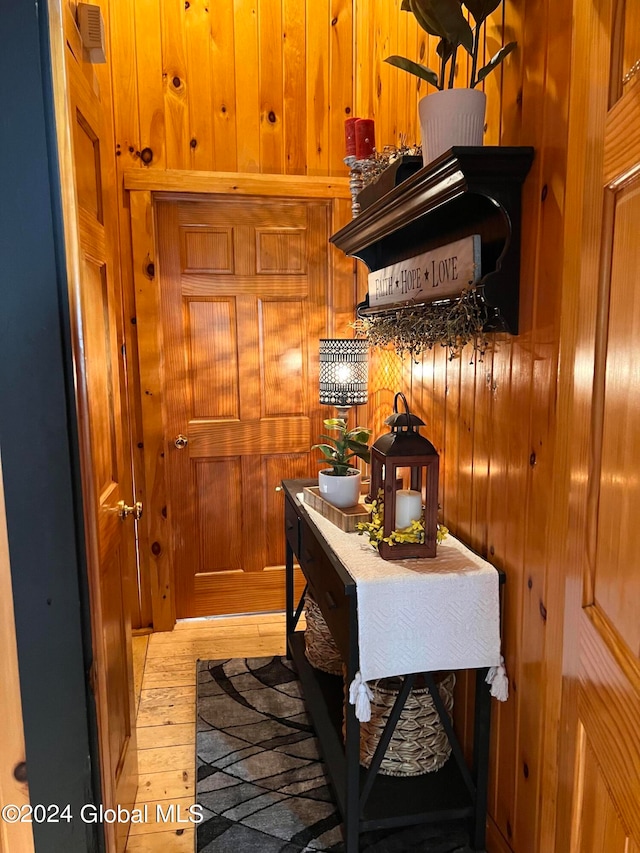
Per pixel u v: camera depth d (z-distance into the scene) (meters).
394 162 1.86
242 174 2.86
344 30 2.90
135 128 2.77
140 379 2.90
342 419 2.52
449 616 1.59
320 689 2.23
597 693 0.79
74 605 1.13
